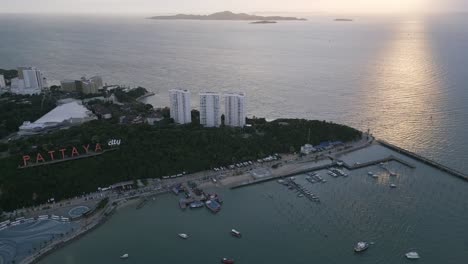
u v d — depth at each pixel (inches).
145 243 7539.4
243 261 6993.1
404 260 6968.5
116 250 7332.7
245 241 7559.1
